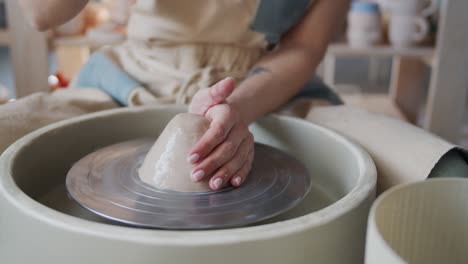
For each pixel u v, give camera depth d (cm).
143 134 91
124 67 104
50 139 77
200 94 71
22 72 180
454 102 196
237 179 65
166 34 97
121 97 97
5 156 66
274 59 98
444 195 52
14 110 84
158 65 99
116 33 188
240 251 45
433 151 69
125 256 45
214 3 94
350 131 84
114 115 87
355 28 200
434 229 52
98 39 186
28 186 71
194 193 63
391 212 48
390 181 73
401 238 50
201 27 96
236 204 61
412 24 197
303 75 97
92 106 96
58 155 79
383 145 77
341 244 51
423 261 53
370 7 197
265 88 89
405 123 82
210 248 45
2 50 379
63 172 80
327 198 77
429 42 210
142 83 100
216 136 63
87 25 201
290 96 95
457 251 54
